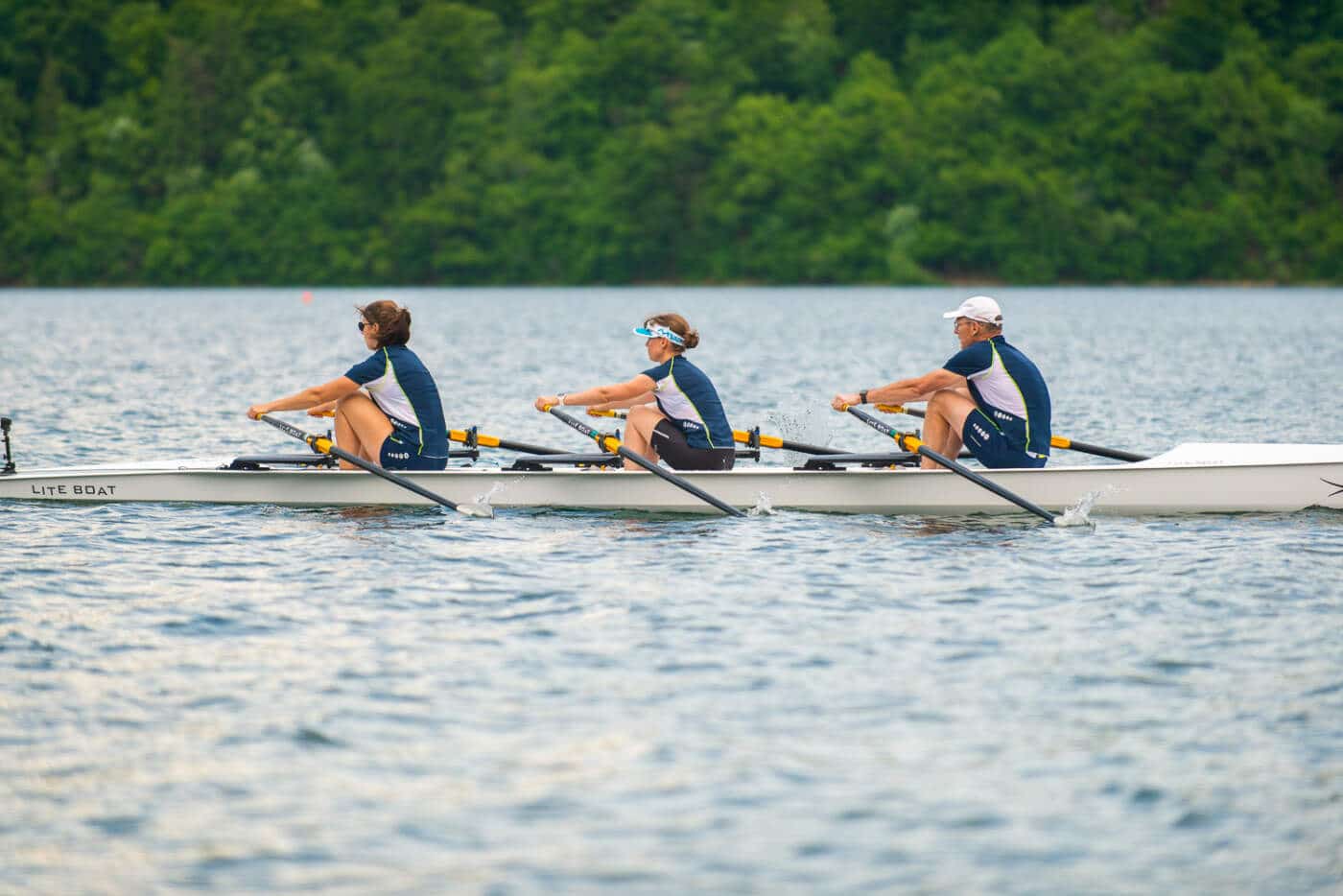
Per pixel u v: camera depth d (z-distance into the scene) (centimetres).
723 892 2198
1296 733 2769
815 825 2405
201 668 3155
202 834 2380
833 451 5166
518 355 15250
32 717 2864
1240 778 2572
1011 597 3734
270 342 17575
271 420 4841
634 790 2534
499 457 6550
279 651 3269
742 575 3972
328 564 4094
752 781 2570
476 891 2200
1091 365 13175
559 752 2694
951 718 2859
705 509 4919
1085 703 2934
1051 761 2652
